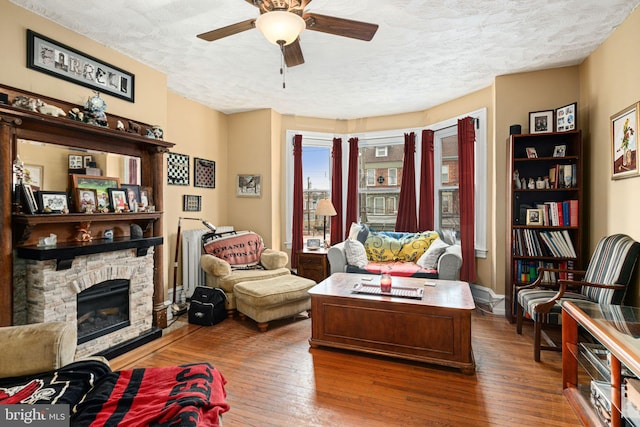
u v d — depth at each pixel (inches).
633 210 96.7
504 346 112.5
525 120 137.9
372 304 104.9
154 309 129.0
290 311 136.3
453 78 143.9
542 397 82.8
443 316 97.1
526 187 133.4
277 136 193.8
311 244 194.5
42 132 95.0
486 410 77.6
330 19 71.6
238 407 78.8
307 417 75.1
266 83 148.9
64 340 64.2
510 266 132.0
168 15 95.7
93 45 110.3
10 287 84.7
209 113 183.2
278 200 195.8
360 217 205.2
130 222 122.9
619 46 102.5
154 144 124.7
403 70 135.3
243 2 89.6
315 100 172.6
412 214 188.2
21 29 91.4
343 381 90.7
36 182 93.5
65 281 93.9
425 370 96.8
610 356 66.6
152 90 132.3
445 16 96.0
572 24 100.9
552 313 99.9
